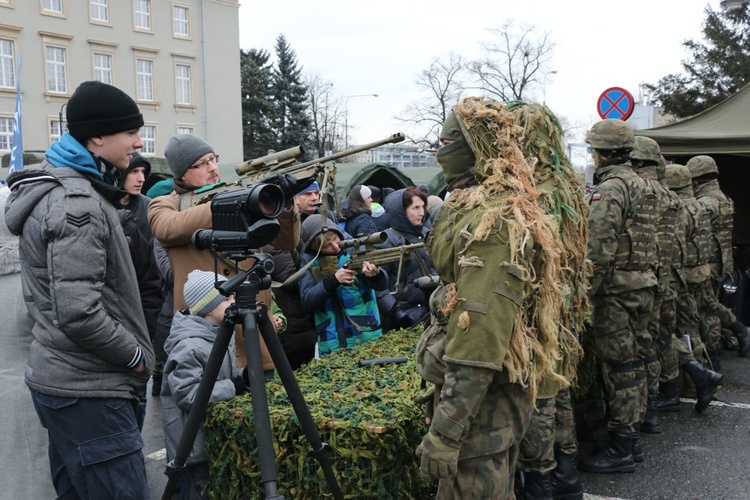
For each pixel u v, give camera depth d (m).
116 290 2.65
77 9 33.56
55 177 2.52
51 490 2.90
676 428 5.03
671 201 5.00
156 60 37.41
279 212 2.26
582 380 4.40
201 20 39.47
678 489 3.95
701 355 6.00
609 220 3.97
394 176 12.51
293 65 52.81
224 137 40.97
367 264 4.18
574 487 3.64
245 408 2.76
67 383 2.51
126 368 2.63
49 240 2.47
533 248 2.25
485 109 2.35
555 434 3.60
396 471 2.65
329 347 4.38
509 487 2.39
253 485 2.77
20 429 2.85
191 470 3.01
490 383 2.26
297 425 2.64
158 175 11.01
